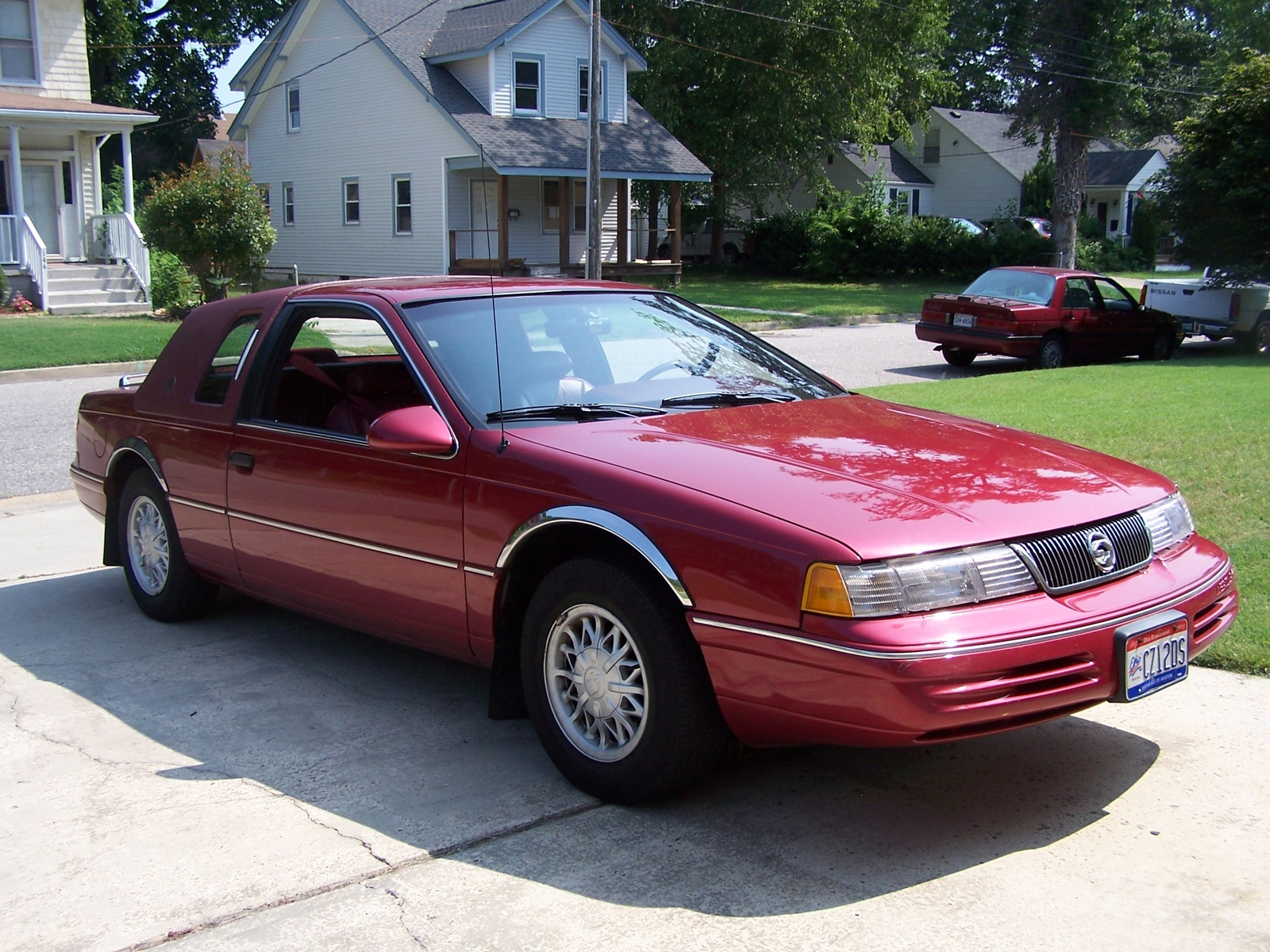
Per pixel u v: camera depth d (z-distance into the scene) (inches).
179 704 181.0
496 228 1203.9
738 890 123.5
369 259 1301.7
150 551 222.4
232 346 203.3
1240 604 200.2
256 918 119.6
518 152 1130.7
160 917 119.8
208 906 121.7
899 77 1608.0
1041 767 153.2
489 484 151.6
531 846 133.8
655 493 136.6
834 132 1537.9
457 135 1147.9
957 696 118.8
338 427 190.4
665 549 132.8
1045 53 1448.1
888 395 468.4
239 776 154.1
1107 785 147.4
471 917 119.1
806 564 122.9
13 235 923.4
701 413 165.8
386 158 1246.3
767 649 125.2
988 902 120.4
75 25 1005.2
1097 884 123.8
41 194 1002.7
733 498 132.9
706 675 134.0
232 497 193.3
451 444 154.8
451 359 167.3
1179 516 152.0
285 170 1408.7
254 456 187.8
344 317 183.5
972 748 160.1
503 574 150.9
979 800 144.2
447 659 202.8
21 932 117.6
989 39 1550.2
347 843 135.0
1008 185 2069.4
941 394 467.8
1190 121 783.7
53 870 129.7
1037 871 126.5
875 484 136.3
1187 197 767.1
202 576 212.4
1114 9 1411.2
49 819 142.2
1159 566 142.0
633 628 136.6
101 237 1000.9
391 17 1261.1
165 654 204.8
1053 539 131.1
